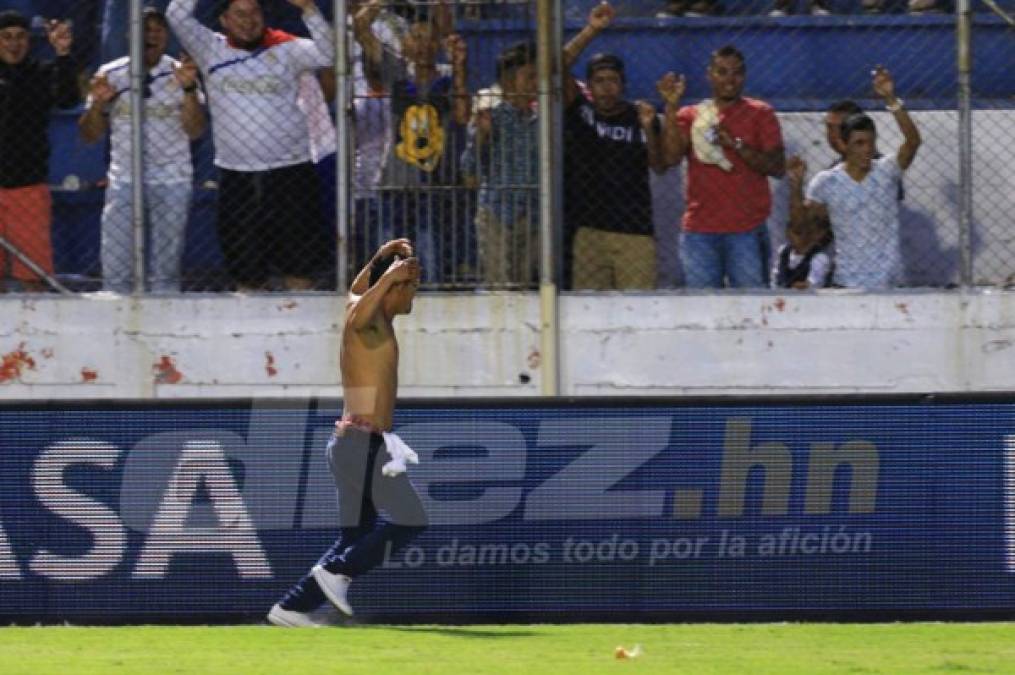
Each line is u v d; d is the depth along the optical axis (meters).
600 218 34.34
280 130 34.38
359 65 33.84
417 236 34.03
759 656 25.23
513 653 25.58
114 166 34.75
